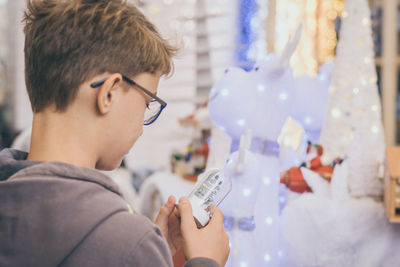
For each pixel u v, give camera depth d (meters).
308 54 2.60
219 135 1.41
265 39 2.92
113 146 0.55
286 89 1.19
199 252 0.55
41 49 0.53
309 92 1.28
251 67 1.26
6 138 2.89
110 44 0.52
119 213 0.48
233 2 2.95
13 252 0.45
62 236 0.45
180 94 3.03
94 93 0.52
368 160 1.46
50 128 0.53
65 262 0.45
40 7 0.55
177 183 1.95
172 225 0.71
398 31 3.14
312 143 1.69
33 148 0.54
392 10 3.13
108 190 0.52
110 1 0.56
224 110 1.18
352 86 1.58
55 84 0.52
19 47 2.91
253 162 1.13
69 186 0.48
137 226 0.47
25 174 0.49
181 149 2.59
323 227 1.37
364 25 1.61
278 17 2.75
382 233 1.38
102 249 0.45
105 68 0.52
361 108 1.52
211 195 0.68
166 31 0.67
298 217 1.39
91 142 0.53
